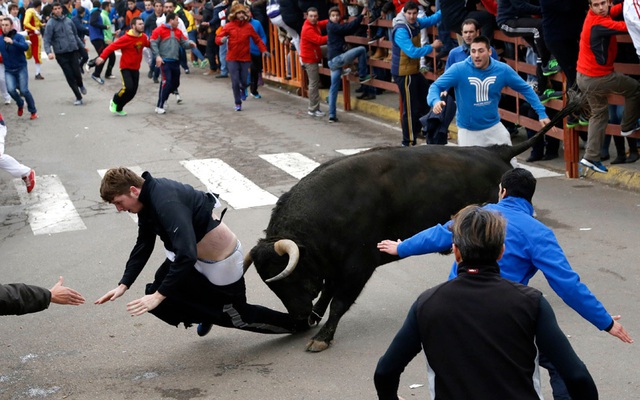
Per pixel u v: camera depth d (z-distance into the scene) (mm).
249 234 9562
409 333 3430
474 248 3406
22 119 17203
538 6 11547
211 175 12227
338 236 6273
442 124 10430
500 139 8766
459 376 3273
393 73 13500
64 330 7102
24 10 29531
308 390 5680
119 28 30047
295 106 18031
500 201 4727
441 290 3408
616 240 8508
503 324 3281
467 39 10008
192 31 24047
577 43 10797
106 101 19203
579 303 4305
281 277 5891
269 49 20422
